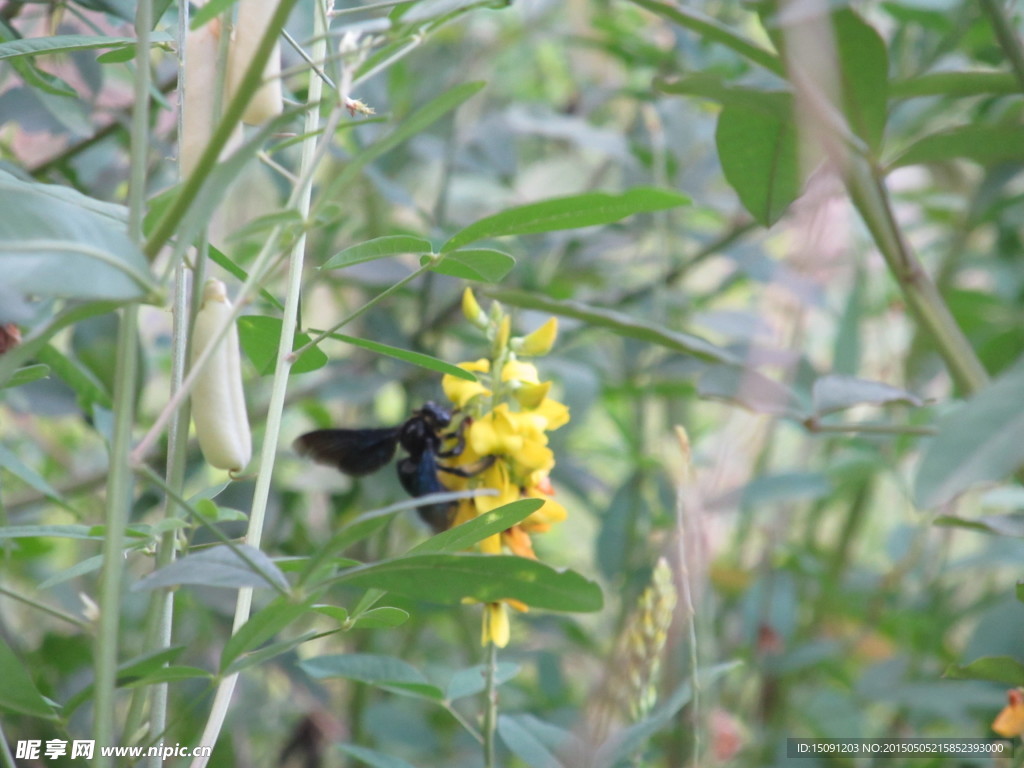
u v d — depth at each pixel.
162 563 0.62
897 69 1.03
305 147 0.64
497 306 0.69
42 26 0.92
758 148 0.66
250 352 0.68
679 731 0.83
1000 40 0.63
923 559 1.14
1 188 0.55
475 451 0.67
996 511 0.94
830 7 0.59
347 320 0.63
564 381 1.02
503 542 0.68
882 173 0.64
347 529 0.57
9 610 1.08
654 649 0.69
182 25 0.64
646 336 0.68
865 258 1.00
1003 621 0.74
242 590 0.63
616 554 1.09
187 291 0.67
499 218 0.60
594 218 0.60
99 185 0.96
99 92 0.80
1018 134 0.63
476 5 0.61
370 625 0.63
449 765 0.96
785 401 0.65
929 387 1.09
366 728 0.95
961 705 0.87
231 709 1.03
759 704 1.04
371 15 0.82
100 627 0.56
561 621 1.07
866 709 1.06
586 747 0.69
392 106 1.13
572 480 1.10
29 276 0.53
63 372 0.78
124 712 0.92
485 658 0.70
